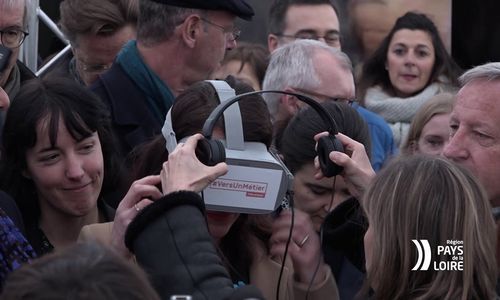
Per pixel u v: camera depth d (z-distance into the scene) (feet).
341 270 13.75
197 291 9.79
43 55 22.80
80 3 18.51
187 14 16.52
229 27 16.96
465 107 13.37
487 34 24.79
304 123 14.73
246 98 12.16
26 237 13.17
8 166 13.23
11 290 6.82
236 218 12.76
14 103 13.06
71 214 13.19
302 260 13.44
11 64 16.05
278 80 17.65
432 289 10.28
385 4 22.62
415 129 18.45
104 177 13.92
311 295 13.34
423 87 22.49
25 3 16.35
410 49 22.44
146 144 13.35
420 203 10.46
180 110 12.19
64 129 12.91
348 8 22.63
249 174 11.64
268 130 12.08
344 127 14.74
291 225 12.19
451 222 10.41
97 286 6.75
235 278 12.83
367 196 10.85
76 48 18.75
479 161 13.16
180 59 16.63
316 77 17.38
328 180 14.52
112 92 16.35
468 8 24.75
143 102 16.40
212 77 18.19
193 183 10.68
